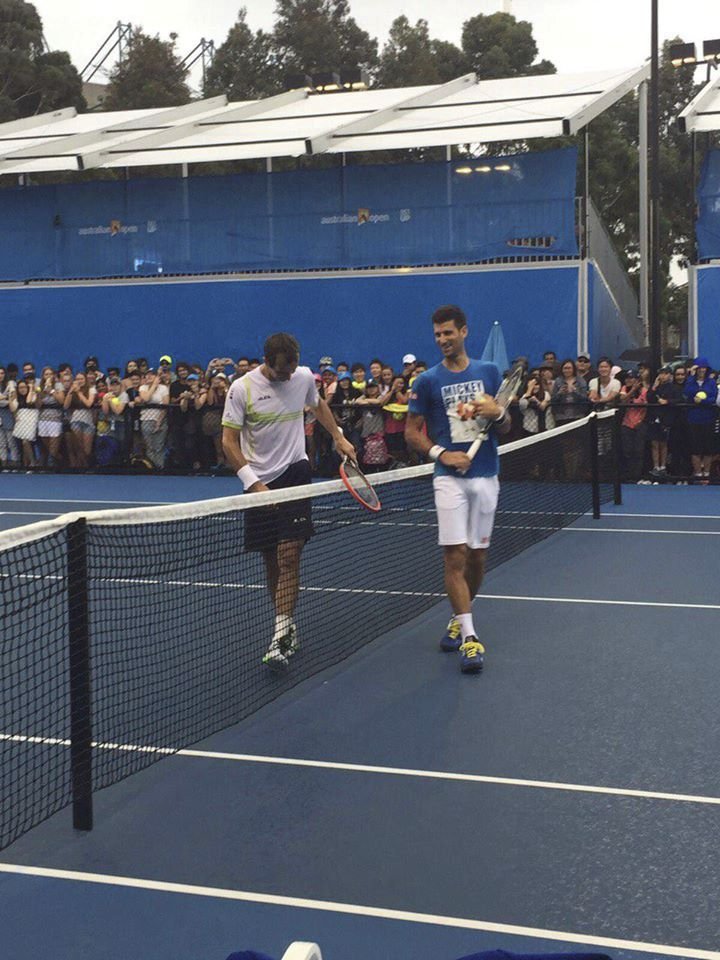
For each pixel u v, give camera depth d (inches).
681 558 416.2
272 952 140.7
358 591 349.4
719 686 253.9
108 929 146.9
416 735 222.4
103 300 912.9
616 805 186.4
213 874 162.6
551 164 814.5
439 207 841.5
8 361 936.3
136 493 649.6
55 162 925.2
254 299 879.7
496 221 829.8
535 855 167.9
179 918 149.7
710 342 775.7
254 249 884.0
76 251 924.0
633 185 1598.2
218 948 141.9
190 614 307.4
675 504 567.8
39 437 758.5
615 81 894.4
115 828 178.4
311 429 690.2
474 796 190.9
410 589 353.1
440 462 267.6
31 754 207.3
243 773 201.8
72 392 752.3
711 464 651.5
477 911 151.0
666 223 1700.3
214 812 184.7
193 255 897.5
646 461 659.4
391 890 157.2
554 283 815.7
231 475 731.4
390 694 249.6
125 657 265.4
